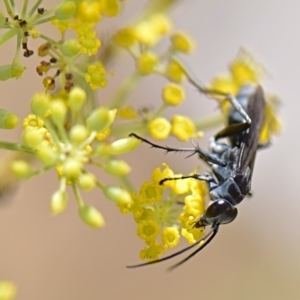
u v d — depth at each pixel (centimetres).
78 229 23
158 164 23
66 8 15
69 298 23
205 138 22
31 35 15
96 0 16
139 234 16
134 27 18
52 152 15
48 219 23
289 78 24
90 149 15
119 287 23
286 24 24
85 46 16
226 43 24
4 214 23
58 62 16
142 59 18
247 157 18
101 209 23
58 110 15
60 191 15
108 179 23
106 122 15
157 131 17
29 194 23
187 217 16
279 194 25
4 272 23
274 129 19
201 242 17
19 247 23
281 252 25
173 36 18
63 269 23
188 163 22
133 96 22
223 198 17
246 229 25
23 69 15
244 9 24
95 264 23
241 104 18
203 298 24
